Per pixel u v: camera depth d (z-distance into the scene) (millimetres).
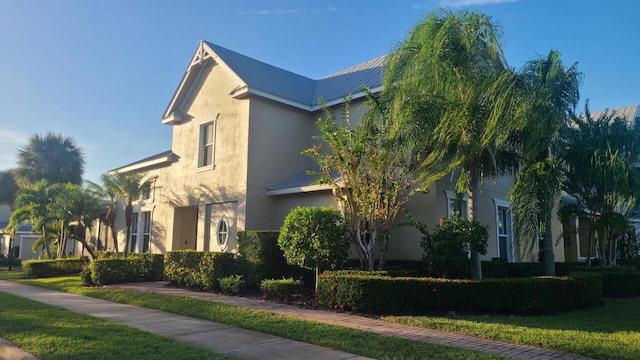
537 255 18125
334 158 12281
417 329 8242
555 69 11531
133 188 18891
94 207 22344
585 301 10953
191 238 19625
